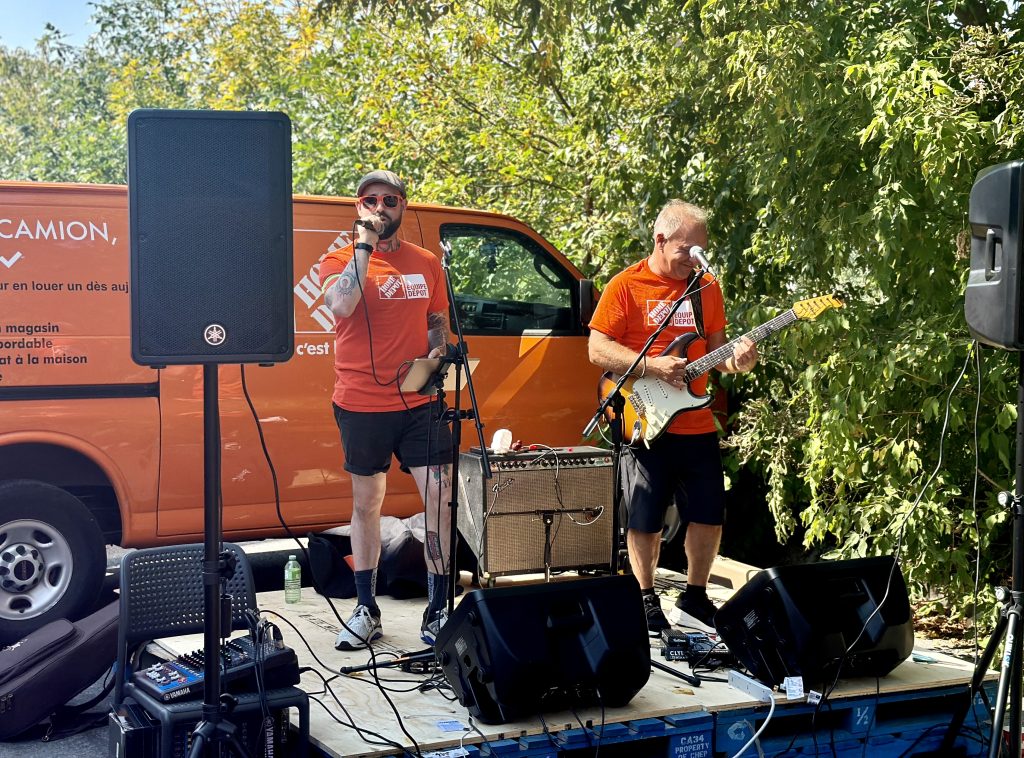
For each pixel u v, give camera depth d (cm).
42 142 1630
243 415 529
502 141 917
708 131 664
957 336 488
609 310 445
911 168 480
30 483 489
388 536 518
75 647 390
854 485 557
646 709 346
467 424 582
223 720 294
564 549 518
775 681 362
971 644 528
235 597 374
